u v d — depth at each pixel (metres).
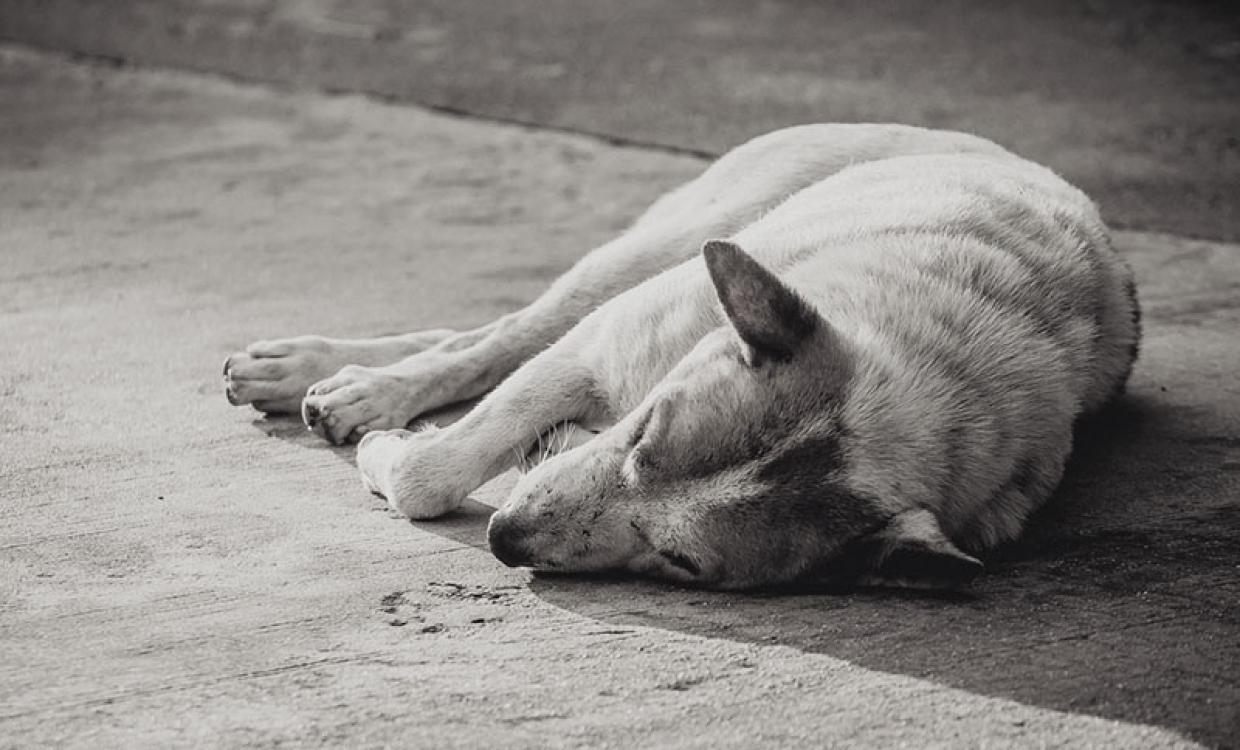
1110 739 3.57
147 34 13.79
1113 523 4.87
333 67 12.53
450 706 3.62
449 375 5.50
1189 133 10.51
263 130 10.62
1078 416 5.20
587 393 4.90
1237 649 4.03
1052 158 9.84
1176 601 4.32
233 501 4.84
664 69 12.45
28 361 6.09
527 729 3.53
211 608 4.11
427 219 8.61
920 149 5.93
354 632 4.00
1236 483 5.19
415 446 4.77
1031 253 5.02
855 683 3.78
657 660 3.87
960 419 4.42
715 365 4.31
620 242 5.71
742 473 4.15
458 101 11.46
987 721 3.62
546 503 4.23
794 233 5.05
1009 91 11.68
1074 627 4.13
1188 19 14.48
